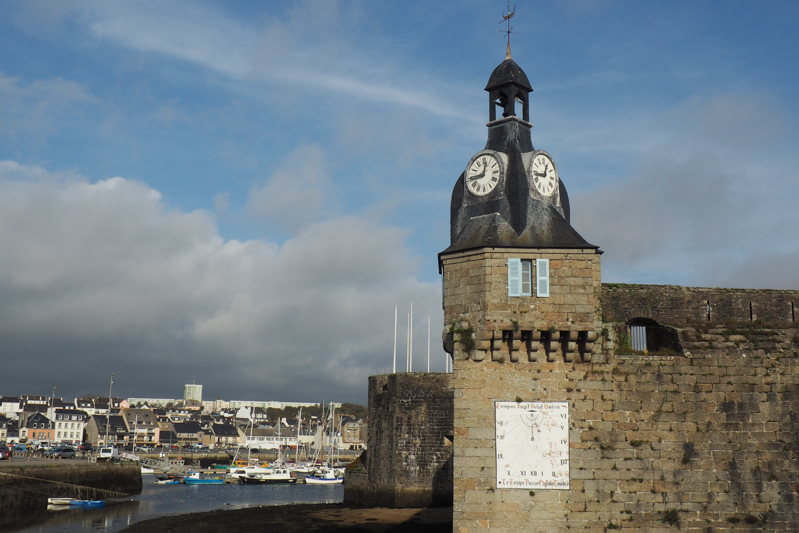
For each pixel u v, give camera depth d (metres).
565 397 31.44
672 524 30.75
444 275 33.19
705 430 31.62
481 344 31.41
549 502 30.67
